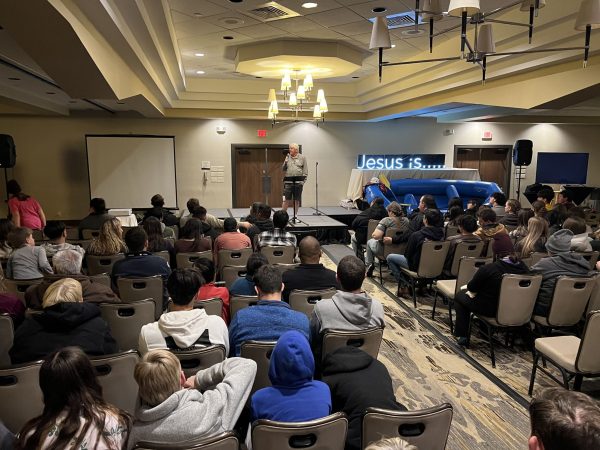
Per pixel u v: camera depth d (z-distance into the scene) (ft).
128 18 13.03
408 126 38.93
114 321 8.87
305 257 10.41
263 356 6.80
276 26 18.72
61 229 13.66
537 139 41.19
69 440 4.26
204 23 18.21
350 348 6.05
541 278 10.51
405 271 15.74
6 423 6.22
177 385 4.69
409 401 9.37
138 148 33.45
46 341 6.68
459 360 11.29
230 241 14.69
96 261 13.32
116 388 6.55
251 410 5.32
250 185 37.50
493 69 19.49
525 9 10.98
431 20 10.61
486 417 8.82
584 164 40.93
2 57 16.85
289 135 37.17
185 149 35.78
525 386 10.05
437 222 15.17
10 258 12.36
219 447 4.31
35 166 33.55
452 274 15.03
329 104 34.76
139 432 4.51
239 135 36.40
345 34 20.13
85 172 34.22
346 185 38.55
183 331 6.70
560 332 12.82
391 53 23.71
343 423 4.83
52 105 29.71
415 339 12.55
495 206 21.90
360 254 21.21
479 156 41.04
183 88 31.63
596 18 9.77
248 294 10.03
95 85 14.42
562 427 2.79
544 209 17.89
